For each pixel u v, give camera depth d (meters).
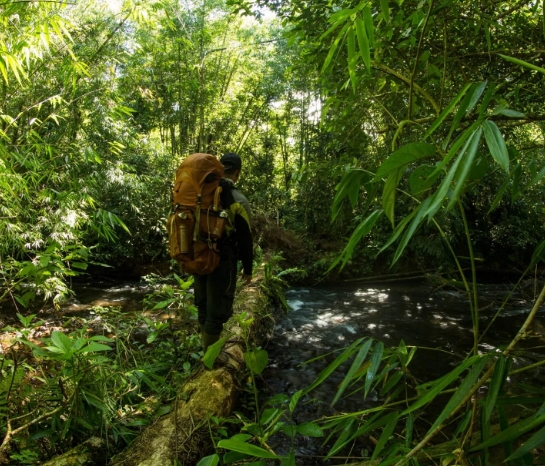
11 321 4.59
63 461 1.72
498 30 2.18
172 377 2.57
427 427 2.54
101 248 7.82
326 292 6.90
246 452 0.87
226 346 2.72
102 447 1.83
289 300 6.23
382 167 0.77
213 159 2.26
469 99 0.70
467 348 4.04
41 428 1.93
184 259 2.14
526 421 0.70
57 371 2.18
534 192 7.58
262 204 10.48
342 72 2.28
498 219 7.82
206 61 10.97
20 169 3.63
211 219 2.16
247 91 12.22
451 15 1.91
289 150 13.45
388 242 0.78
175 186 2.23
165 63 10.30
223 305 2.34
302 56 2.49
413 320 5.07
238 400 2.73
